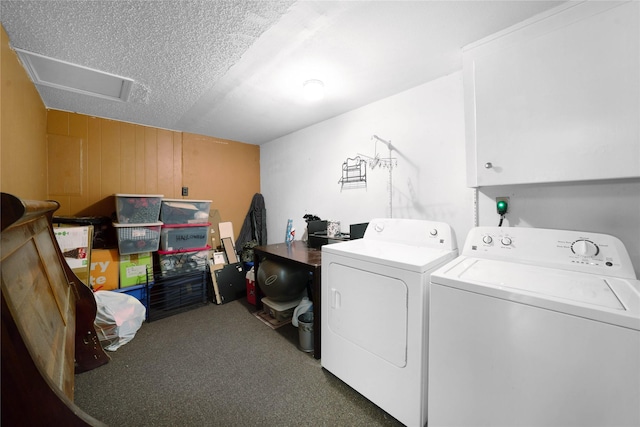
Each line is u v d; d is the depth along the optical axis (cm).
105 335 204
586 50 117
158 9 125
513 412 96
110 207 284
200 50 160
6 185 146
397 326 135
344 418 141
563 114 123
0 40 135
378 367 143
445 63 179
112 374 176
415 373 128
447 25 139
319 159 304
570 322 85
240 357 196
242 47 157
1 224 58
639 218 129
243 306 294
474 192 181
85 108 253
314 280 189
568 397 86
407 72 191
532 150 132
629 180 130
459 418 109
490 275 115
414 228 183
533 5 125
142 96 226
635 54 107
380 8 127
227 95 226
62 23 134
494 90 143
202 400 154
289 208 353
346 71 188
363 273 151
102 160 279
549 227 154
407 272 130
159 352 202
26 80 181
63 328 106
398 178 229
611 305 83
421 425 127
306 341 202
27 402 60
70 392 91
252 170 400
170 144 326
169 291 281
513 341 96
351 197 271
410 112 218
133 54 163
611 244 115
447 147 197
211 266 305
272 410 146
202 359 194
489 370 101
